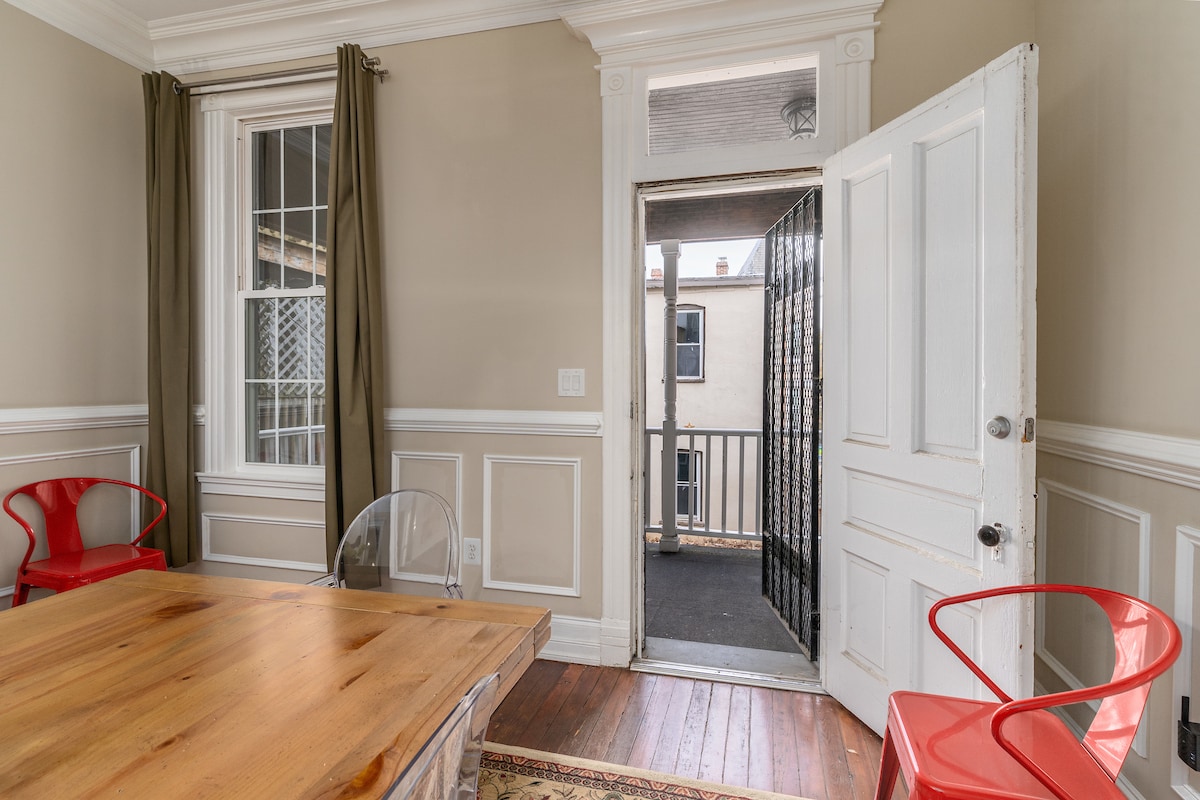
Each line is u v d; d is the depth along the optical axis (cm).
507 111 267
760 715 218
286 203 312
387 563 190
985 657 162
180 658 105
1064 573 191
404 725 84
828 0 229
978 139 165
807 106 248
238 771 73
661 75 250
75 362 278
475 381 273
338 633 116
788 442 308
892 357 195
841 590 224
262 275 316
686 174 247
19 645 110
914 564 187
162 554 266
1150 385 150
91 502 284
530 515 269
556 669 255
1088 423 178
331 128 300
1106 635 166
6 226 251
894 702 140
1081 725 177
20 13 255
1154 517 148
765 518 354
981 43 222
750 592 364
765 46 239
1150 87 151
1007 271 155
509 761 188
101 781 71
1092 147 178
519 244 267
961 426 171
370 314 272
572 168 261
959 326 171
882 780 139
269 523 302
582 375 261
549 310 264
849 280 219
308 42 289
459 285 274
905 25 228
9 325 252
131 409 300
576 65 259
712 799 170
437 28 273
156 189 296
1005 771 115
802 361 285
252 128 314
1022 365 152
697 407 771
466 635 115
